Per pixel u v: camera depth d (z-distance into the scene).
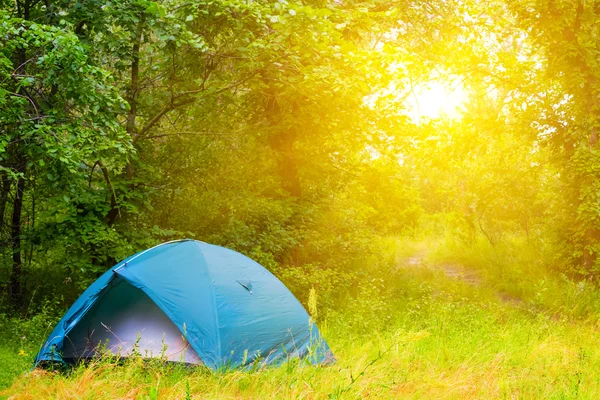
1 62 7.35
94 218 9.34
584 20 13.29
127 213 10.38
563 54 13.13
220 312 6.25
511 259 15.25
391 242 21.08
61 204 9.01
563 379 5.90
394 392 5.13
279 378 5.44
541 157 15.38
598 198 12.79
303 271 11.34
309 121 12.36
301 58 9.92
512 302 12.16
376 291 11.01
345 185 14.47
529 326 9.05
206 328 6.12
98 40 10.30
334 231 13.59
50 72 7.64
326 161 13.77
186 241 7.01
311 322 5.13
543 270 14.08
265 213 11.84
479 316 9.60
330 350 6.85
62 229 9.23
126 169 10.19
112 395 4.88
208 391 5.19
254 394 5.05
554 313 10.45
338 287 11.39
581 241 13.48
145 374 5.54
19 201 9.62
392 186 14.50
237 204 11.74
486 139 15.11
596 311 10.55
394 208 15.14
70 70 7.68
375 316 9.14
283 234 11.62
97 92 8.26
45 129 7.70
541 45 13.88
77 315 6.49
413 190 15.05
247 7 9.25
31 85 8.45
